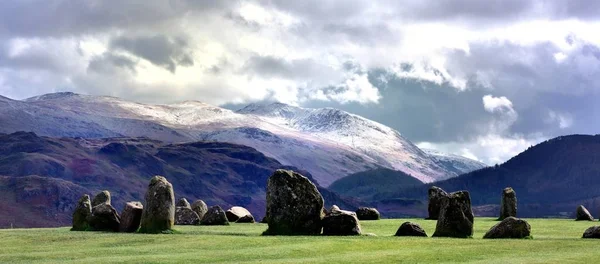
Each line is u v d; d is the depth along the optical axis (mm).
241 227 67125
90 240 50625
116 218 59438
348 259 40781
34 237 52781
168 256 42062
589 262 39125
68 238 51875
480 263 38875
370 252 43938
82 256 42688
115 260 40469
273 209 54969
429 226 68562
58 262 40000
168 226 56281
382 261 40094
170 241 49594
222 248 45812
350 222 54219
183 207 74250
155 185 56656
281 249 44844
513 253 43219
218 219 72312
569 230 62594
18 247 47594
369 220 80188
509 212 81375
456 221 52844
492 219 84250
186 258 41188
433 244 47344
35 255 43281
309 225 54500
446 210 53250
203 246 46812
